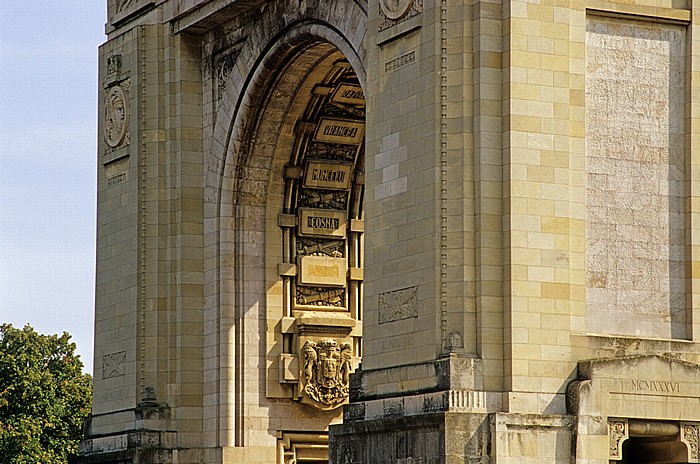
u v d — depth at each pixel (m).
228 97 122.12
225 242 122.44
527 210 95.38
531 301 94.88
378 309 100.56
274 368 122.69
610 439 94.50
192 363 123.06
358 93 121.62
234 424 121.00
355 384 101.69
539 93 96.38
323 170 125.19
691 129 101.00
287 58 117.06
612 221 98.81
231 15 121.12
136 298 124.94
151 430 121.81
